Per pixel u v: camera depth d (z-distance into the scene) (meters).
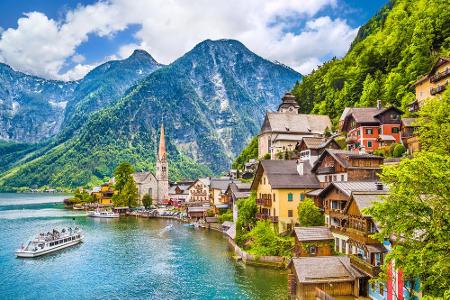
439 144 29.17
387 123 99.69
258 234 71.62
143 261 76.31
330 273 47.16
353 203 50.41
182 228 123.00
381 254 44.66
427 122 32.53
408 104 104.25
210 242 95.00
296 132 145.62
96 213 162.62
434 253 23.30
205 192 182.00
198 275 64.44
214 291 55.88
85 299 54.94
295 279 49.50
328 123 151.50
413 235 26.83
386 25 179.25
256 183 88.00
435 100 32.75
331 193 65.50
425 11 142.75
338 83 177.12
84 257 81.19
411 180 24.31
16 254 82.56
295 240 62.88
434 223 23.61
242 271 64.94
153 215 161.00
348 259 49.44
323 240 59.34
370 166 71.12
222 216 121.50
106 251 86.88
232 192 119.12
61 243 91.06
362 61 164.38
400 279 38.31
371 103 133.25
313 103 192.50
